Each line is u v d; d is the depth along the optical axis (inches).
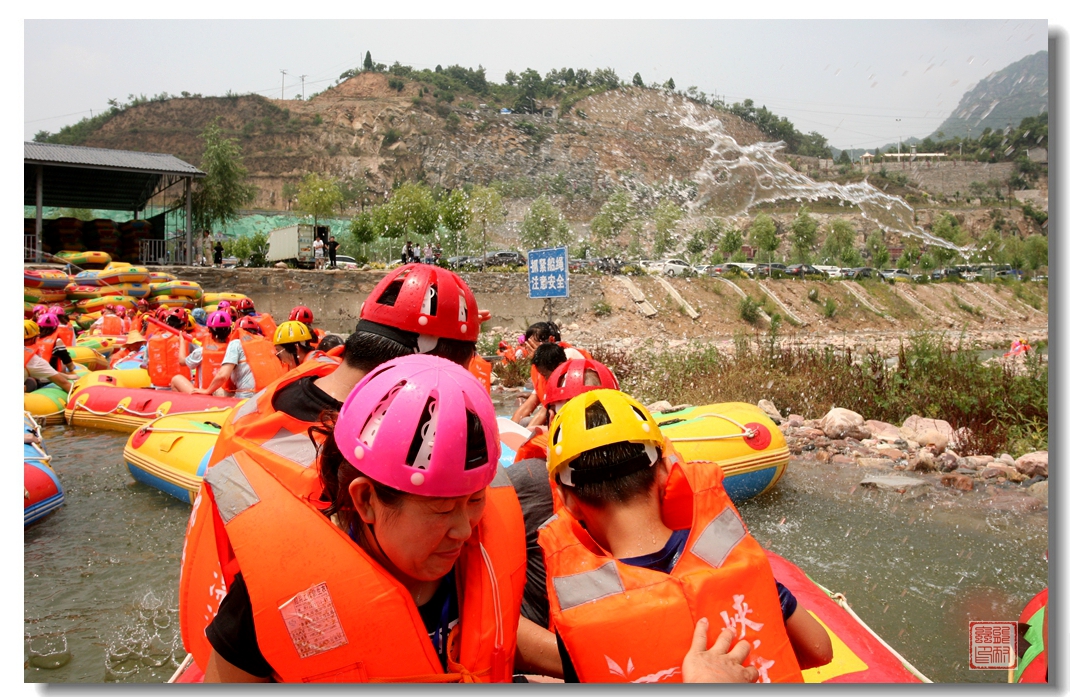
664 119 4421.8
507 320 1270.9
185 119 3641.7
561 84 4601.4
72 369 416.2
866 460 297.0
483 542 61.6
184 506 240.7
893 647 141.9
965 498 246.5
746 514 230.8
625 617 63.2
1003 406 346.6
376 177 3841.0
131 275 778.8
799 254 2696.9
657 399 438.6
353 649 53.4
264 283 1030.4
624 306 1411.2
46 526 220.8
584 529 74.4
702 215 3531.0
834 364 450.9
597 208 3508.9
